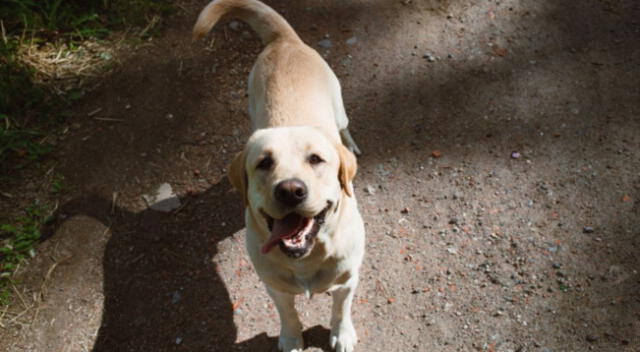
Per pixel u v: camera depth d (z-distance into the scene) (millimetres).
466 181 1920
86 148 2029
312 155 1424
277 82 1701
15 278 1810
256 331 1720
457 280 1753
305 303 1765
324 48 2238
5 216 1899
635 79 2074
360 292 1759
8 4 2260
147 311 1759
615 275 1716
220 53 2236
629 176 1877
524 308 1691
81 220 1901
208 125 2084
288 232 1410
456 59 2188
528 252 1777
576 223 1812
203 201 1939
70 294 1788
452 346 1658
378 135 2039
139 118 2090
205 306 1761
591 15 2258
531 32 2230
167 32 2287
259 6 1851
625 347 1613
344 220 1501
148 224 1899
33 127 2061
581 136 1973
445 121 2049
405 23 2289
